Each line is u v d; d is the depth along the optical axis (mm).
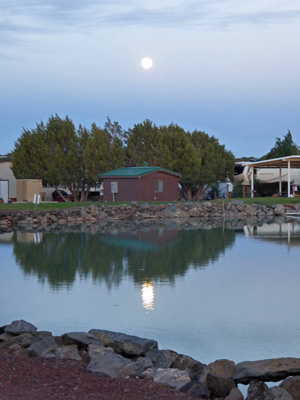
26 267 20719
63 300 15062
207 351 10930
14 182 62156
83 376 8156
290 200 52219
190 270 19766
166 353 9531
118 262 21844
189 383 8133
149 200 51750
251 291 16078
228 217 48062
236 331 12164
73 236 32281
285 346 11188
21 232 35219
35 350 9477
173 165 59250
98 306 14344
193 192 63688
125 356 9938
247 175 62656
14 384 7574
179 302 14734
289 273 18984
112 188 52062
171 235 32312
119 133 76625
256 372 8344
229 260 22062
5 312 13812
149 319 13102
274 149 74438
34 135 60719
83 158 58594
